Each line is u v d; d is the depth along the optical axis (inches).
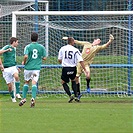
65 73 1930.4
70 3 3272.6
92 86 2305.6
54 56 2399.1
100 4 3223.4
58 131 1207.6
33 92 1732.3
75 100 1962.4
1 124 1326.3
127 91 2258.9
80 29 2297.0
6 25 2428.6
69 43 1935.3
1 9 2301.9
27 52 1736.0
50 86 2279.8
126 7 2893.7
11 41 1968.5
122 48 2354.8
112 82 2308.1
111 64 2218.3
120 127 1270.9
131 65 2203.5
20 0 2682.1
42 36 2322.8
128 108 1706.4
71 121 1380.4
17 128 1257.4
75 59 1927.9
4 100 2055.9
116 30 2357.3
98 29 2342.5
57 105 1820.9
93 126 1286.9
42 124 1325.0
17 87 2015.3
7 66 1971.0
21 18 2258.9
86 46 2047.2
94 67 2185.0
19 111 1616.6
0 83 2349.9
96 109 1672.0
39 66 1748.3
